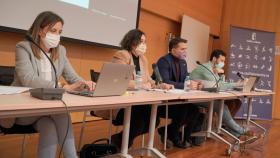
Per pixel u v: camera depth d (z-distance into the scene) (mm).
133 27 4688
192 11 6328
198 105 3367
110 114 2324
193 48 6254
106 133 3564
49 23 1733
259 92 3984
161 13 5414
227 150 3203
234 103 3992
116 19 4352
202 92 2818
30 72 1678
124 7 4480
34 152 2607
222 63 3846
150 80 2781
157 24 5500
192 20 6121
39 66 1772
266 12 7020
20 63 1704
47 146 1451
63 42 3758
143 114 2447
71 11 3662
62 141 1513
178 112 3119
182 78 3410
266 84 6430
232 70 6363
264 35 6488
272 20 6969
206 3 6793
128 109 2021
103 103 1409
